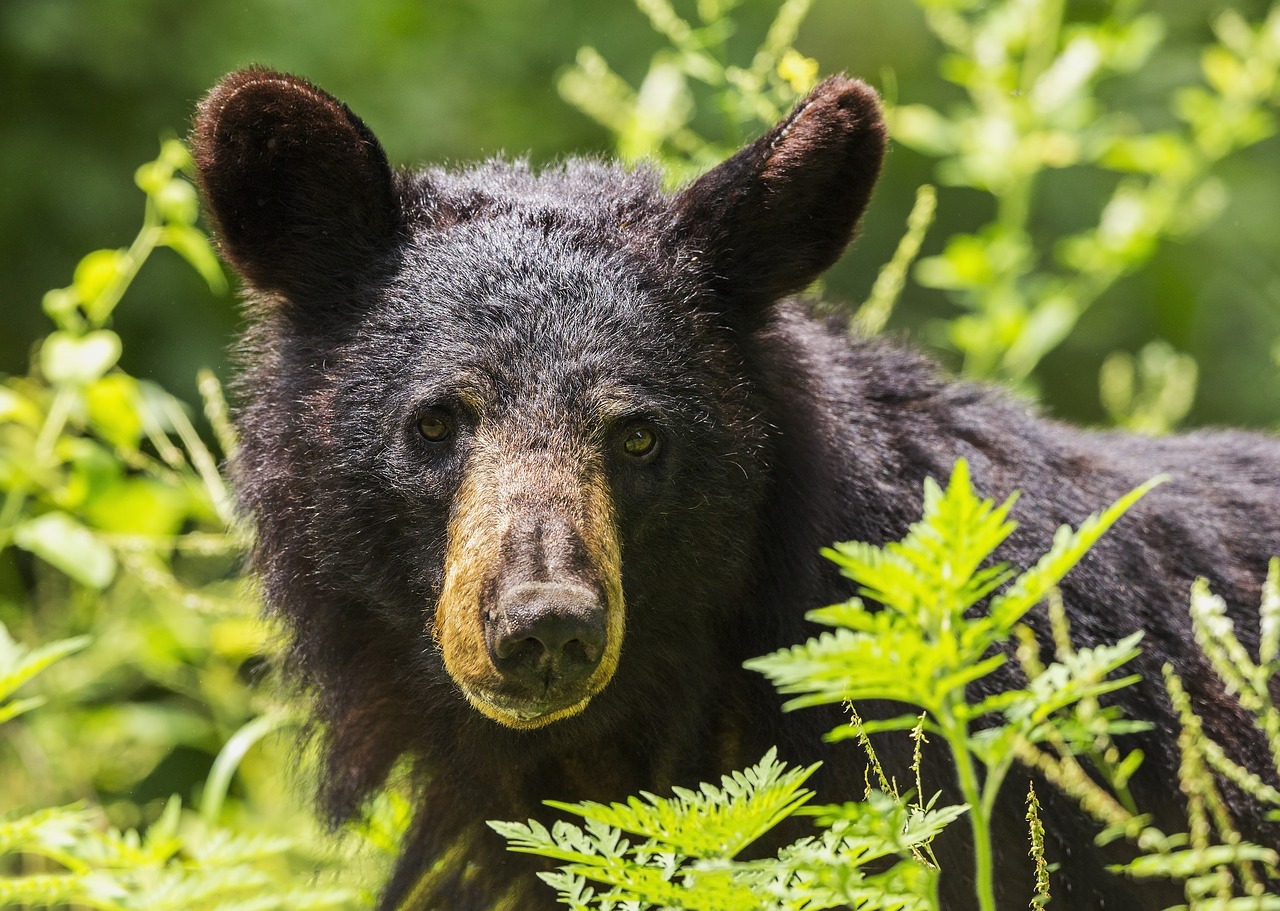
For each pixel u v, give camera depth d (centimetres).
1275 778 779
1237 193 1891
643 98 1173
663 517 689
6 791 1174
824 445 736
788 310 789
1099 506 793
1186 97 1421
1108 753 673
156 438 1043
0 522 1093
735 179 739
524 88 1828
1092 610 755
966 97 1948
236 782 1249
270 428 738
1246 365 1855
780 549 721
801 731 711
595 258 715
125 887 785
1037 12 1330
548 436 662
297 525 725
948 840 703
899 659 435
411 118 1727
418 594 701
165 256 1602
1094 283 1415
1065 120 1346
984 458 784
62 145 1647
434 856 781
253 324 792
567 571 618
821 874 467
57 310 1093
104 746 1211
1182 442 912
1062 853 736
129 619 1233
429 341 696
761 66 1051
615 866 495
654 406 680
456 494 674
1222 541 829
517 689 619
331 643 740
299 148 735
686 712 727
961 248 1316
